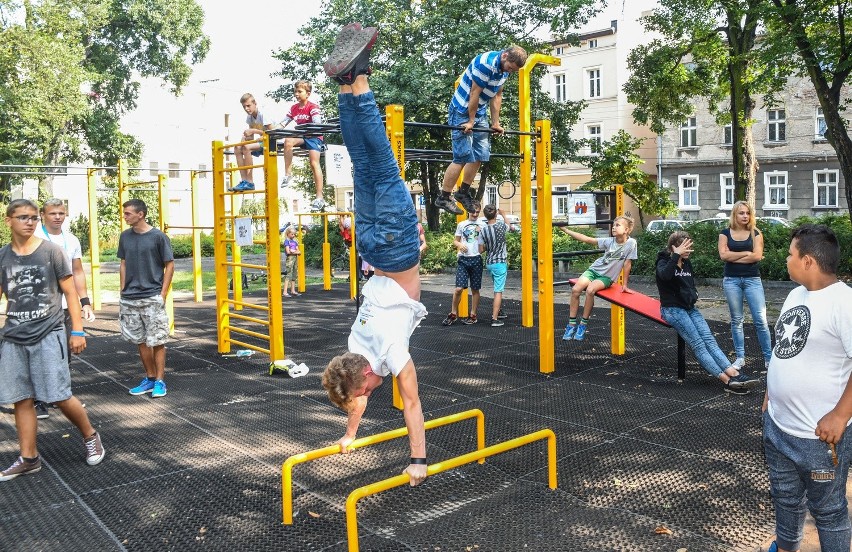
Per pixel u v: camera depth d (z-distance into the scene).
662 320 6.35
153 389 6.19
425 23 20.05
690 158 33.72
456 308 10.02
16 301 4.12
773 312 11.05
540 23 21.00
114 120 31.11
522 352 7.99
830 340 2.56
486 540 3.28
